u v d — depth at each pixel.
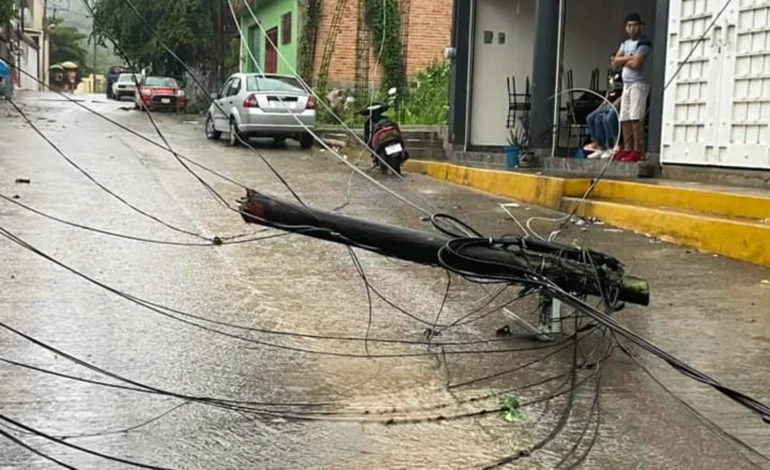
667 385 4.24
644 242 7.83
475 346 4.80
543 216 9.26
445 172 12.87
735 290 6.07
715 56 9.33
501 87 14.51
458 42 14.53
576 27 13.62
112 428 3.53
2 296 5.37
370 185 11.74
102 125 20.48
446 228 5.60
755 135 8.87
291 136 17.20
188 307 5.34
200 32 29.00
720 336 5.01
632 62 10.21
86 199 9.28
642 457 3.43
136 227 7.80
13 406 3.70
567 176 10.29
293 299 5.66
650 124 10.37
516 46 14.48
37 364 4.21
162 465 3.22
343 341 4.81
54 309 5.14
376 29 22.12
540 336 4.93
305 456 3.36
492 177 11.27
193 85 31.00
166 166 12.95
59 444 3.33
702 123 9.54
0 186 9.97
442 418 3.77
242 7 27.44
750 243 6.98
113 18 20.12
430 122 19.56
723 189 8.43
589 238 7.98
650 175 10.15
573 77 13.68
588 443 3.54
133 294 5.57
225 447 3.41
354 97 21.86
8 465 3.14
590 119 11.39
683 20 9.76
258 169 13.28
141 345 4.57
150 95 27.50
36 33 44.44
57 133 17.69
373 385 4.15
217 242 6.31
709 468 3.35
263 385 4.09
